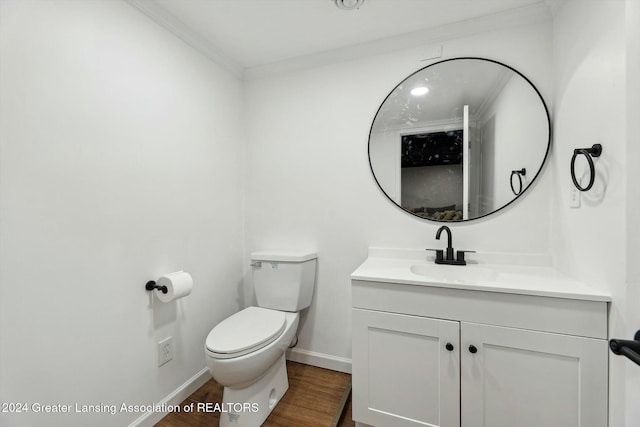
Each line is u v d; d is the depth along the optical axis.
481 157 1.51
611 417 0.93
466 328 1.11
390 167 1.68
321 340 1.86
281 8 1.40
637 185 0.84
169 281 1.33
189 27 1.54
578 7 1.15
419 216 1.63
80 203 1.08
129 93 1.27
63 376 1.03
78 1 1.08
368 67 1.73
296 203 1.92
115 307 1.20
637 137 0.83
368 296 1.26
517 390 1.06
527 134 1.43
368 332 1.26
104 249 1.16
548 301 1.01
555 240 1.37
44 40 0.97
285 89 1.94
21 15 0.92
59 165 1.02
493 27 1.47
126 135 1.25
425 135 1.61
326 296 1.85
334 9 1.41
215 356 1.21
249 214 2.05
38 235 0.96
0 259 0.87
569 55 1.22
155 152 1.39
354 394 1.29
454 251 1.56
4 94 0.88
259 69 1.98
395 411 1.22
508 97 1.46
